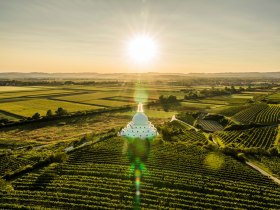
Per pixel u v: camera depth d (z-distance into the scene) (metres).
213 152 95.75
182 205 60.22
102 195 64.25
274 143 111.12
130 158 87.38
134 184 69.31
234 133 130.62
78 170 77.38
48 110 169.25
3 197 62.16
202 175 75.75
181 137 121.50
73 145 108.69
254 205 61.16
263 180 73.50
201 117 177.62
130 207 59.03
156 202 61.81
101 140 110.81
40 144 117.44
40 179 72.12
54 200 61.97
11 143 117.44
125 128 120.81
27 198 62.59
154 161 85.25
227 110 187.38
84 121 163.25
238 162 86.19
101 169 77.62
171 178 73.19
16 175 75.50
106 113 185.50
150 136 116.56
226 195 65.75
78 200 61.50
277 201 62.41
